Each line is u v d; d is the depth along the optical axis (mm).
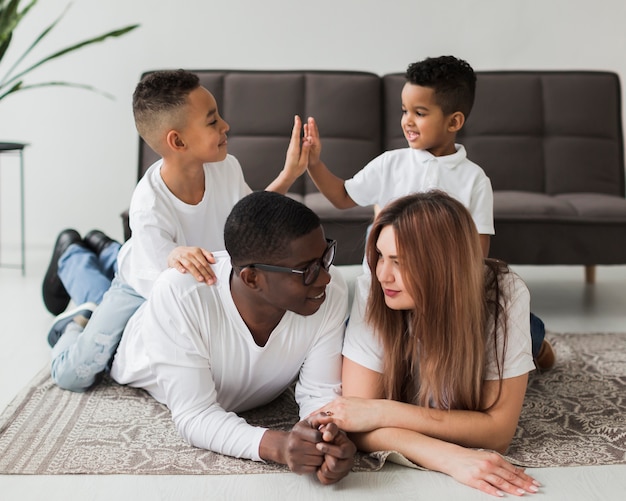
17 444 1978
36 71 4230
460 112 2457
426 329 1783
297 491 1741
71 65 4234
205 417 1886
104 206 4398
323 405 1949
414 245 1739
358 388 1922
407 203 1790
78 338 2301
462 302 1762
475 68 4293
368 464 1858
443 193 1802
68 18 4184
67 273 2873
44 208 4391
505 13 4238
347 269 3900
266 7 4219
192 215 2312
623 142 3914
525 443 1987
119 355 2287
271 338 1929
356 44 4266
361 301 1943
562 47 4285
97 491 1743
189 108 2213
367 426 1846
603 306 3301
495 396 1846
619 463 1877
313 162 2580
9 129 4285
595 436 2027
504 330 1818
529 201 3248
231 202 2408
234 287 1865
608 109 3809
